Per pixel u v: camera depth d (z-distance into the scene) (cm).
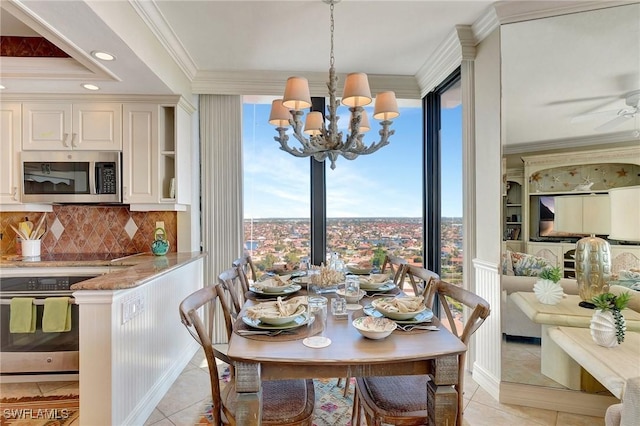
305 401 154
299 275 270
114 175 301
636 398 120
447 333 149
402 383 165
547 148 225
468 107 267
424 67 326
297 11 237
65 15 182
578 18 217
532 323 227
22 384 256
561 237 223
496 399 233
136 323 205
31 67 252
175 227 337
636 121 212
